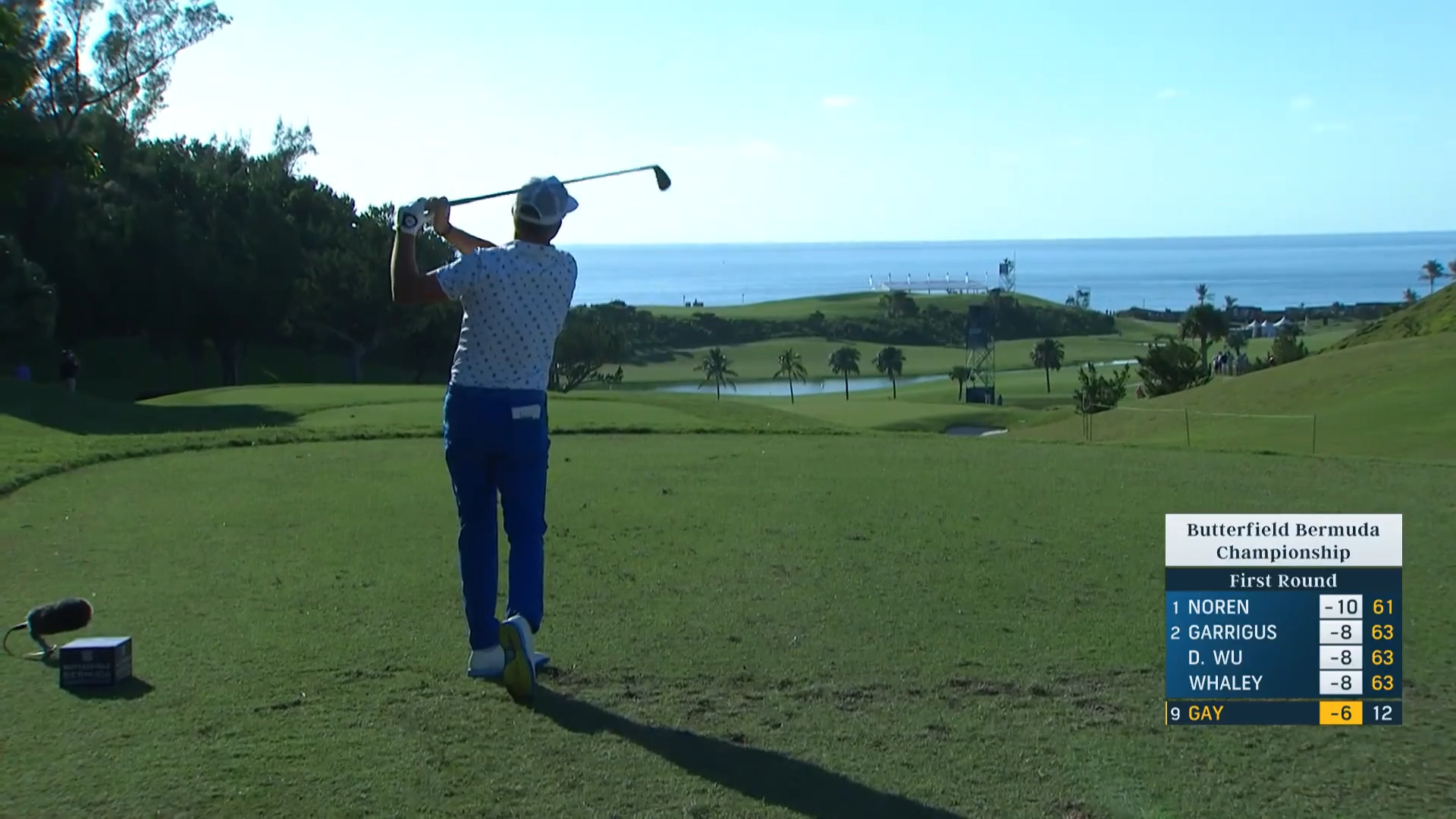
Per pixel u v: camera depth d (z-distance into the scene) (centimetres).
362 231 5425
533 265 460
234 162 6209
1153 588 630
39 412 1812
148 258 4581
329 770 385
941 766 398
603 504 879
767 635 541
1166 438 2352
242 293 4716
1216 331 8206
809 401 7662
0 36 1920
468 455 470
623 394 2430
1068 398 8644
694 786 379
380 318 5112
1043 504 886
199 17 4922
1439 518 824
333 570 653
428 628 544
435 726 426
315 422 1742
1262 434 2198
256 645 514
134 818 349
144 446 1182
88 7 4662
